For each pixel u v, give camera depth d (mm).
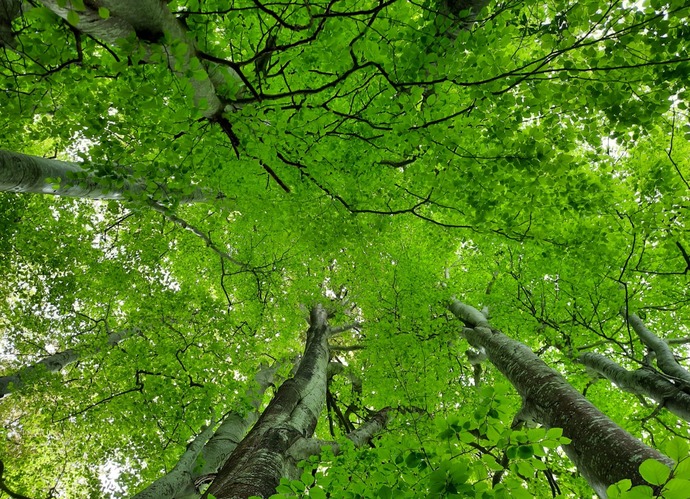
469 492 2061
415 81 3705
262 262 9781
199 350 8133
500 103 3861
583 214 5117
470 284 10242
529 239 5562
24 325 9477
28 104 4113
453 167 4418
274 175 5234
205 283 11164
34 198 10305
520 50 5312
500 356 6793
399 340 7500
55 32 3014
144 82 3402
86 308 10398
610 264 6492
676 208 5449
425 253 9359
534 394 5266
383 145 4641
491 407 2248
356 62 3648
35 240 9227
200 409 7117
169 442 7434
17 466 9477
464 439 2266
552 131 4328
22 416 9523
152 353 7910
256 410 8766
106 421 8359
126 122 3914
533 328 8406
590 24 3467
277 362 11711
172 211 4879
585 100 3951
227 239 10109
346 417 10523
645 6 3227
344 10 3918
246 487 3963
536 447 2137
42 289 9352
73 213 10672
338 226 5793
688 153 6938
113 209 5785
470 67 3613
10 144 7441
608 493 1764
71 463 9734
